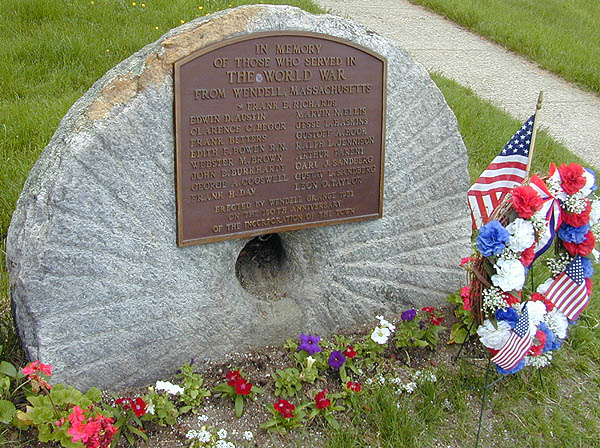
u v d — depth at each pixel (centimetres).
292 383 171
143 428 157
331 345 188
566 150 358
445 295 212
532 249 168
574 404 185
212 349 178
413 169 196
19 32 367
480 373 188
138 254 161
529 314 173
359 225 192
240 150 168
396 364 188
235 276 185
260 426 161
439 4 611
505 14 603
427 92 192
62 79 325
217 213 169
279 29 168
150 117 156
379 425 165
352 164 185
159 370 172
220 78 161
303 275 191
